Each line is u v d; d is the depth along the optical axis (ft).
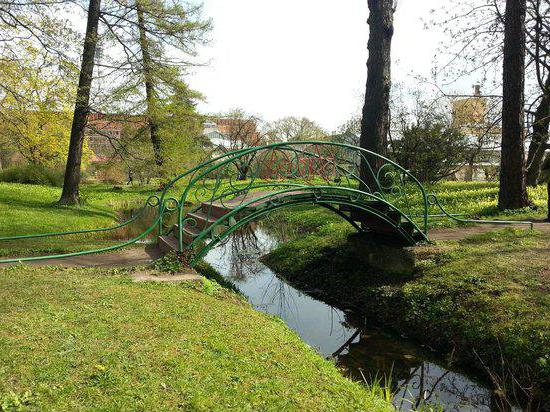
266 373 12.28
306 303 27.17
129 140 56.85
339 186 24.52
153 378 10.93
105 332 13.41
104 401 9.73
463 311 20.72
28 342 12.21
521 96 38.58
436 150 56.95
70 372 10.79
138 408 9.63
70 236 36.45
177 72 58.95
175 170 64.59
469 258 25.36
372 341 21.53
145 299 16.98
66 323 13.87
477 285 22.18
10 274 19.43
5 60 47.06
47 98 48.93
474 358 18.44
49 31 44.93
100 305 15.81
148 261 23.00
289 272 32.73
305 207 54.34
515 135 38.68
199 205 27.68
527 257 24.39
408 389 16.93
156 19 56.03
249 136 136.15
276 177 25.26
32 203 51.72
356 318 24.58
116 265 22.20
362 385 15.35
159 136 60.95
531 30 49.24
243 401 10.52
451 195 49.01
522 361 16.76
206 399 10.27
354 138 74.74
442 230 32.45
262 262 37.17
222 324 15.57
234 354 13.12
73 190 53.11
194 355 12.51
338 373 14.32
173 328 14.29
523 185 39.01
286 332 17.06
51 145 72.23
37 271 20.26
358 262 29.50
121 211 64.23
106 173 95.91
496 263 24.03
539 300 19.49
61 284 18.08
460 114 58.70
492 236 28.71
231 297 20.47
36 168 84.28
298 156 24.21
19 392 9.68
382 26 40.52
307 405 10.91
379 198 24.93
